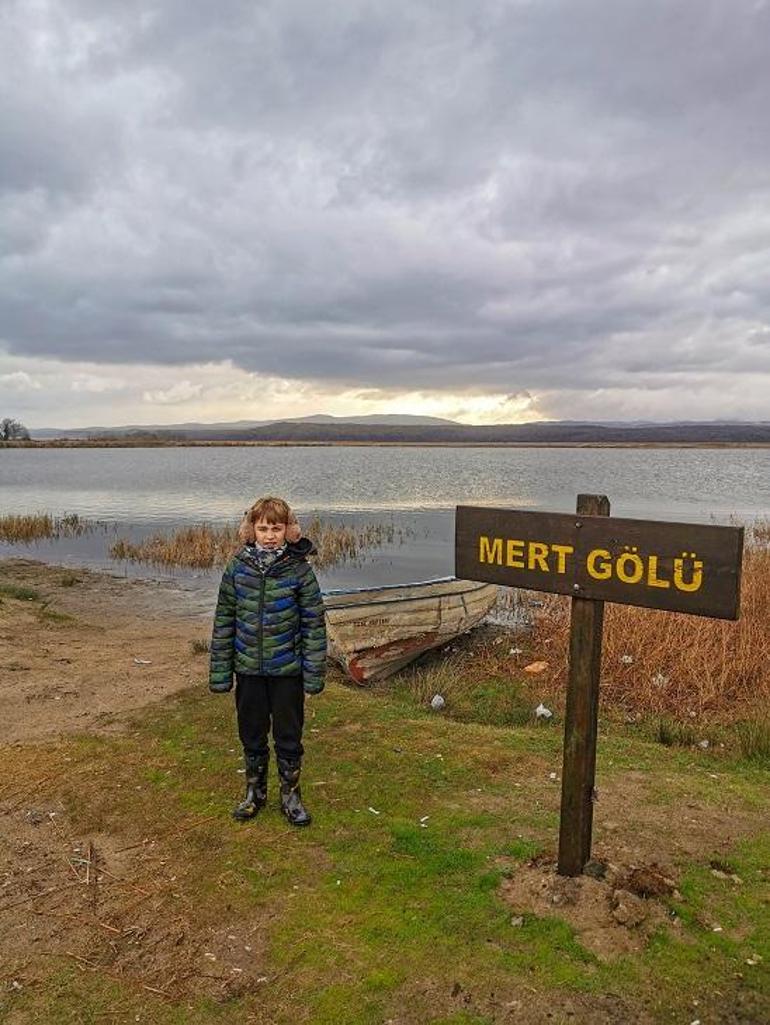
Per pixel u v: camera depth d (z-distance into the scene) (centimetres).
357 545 2284
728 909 346
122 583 1664
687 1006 285
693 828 432
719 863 388
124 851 405
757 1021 278
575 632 344
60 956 321
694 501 3862
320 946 322
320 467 8344
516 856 389
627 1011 283
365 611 841
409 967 308
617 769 533
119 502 3941
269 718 443
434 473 6994
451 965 308
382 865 384
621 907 334
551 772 514
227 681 440
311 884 369
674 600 305
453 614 958
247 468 8112
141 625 1211
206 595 1541
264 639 425
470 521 383
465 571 389
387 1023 279
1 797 471
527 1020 279
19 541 2392
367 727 601
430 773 506
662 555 308
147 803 459
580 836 356
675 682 783
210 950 323
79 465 8881
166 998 295
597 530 329
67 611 1327
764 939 324
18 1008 290
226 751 538
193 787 479
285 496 4309
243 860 392
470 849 398
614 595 325
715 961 309
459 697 776
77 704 664
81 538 2484
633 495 4272
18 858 400
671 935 325
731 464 9062
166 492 4634
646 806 463
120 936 334
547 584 350
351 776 500
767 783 521
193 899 359
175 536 2217
